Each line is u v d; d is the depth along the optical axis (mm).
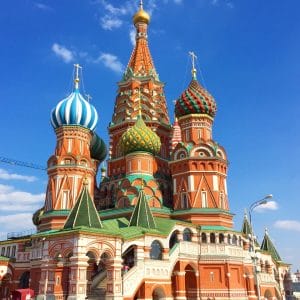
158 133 68125
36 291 49250
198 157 57781
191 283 50875
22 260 55344
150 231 45438
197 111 61906
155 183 58594
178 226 51031
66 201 56156
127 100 69750
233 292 50469
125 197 56375
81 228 37031
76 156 58312
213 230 53312
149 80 71438
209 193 56500
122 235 41250
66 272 38938
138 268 42688
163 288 44812
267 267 69000
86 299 36094
